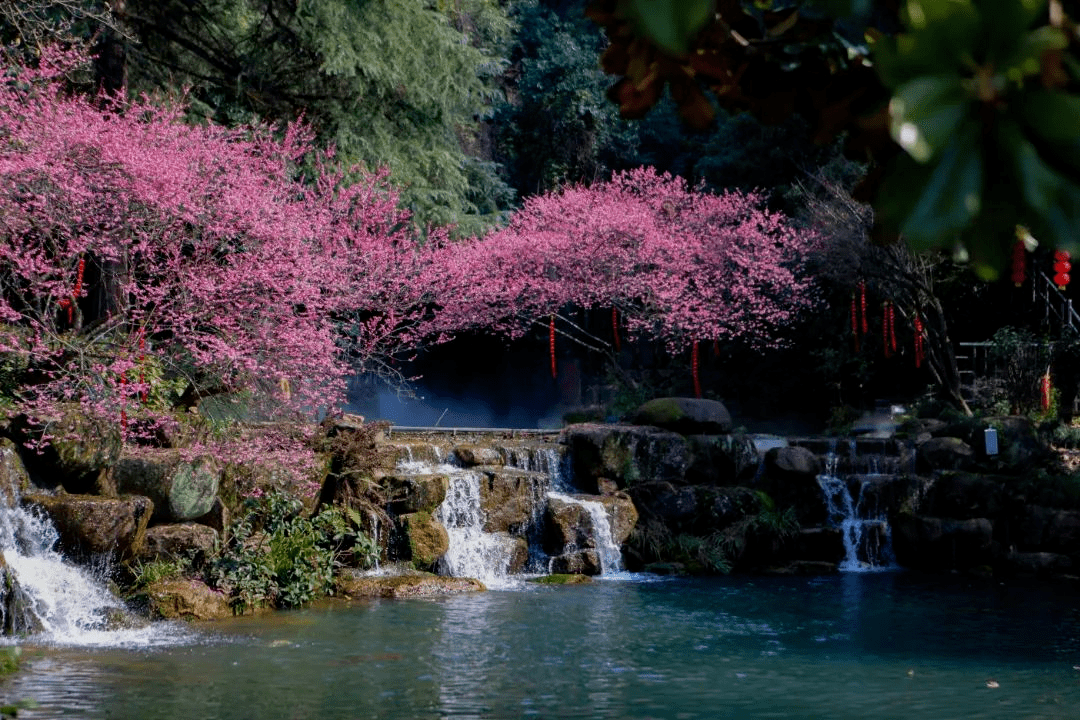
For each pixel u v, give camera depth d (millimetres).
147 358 13844
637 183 29766
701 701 9297
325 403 14859
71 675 9969
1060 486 19406
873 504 20266
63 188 12703
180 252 14398
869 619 13727
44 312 13352
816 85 1188
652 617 13742
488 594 15789
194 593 13203
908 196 839
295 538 14938
